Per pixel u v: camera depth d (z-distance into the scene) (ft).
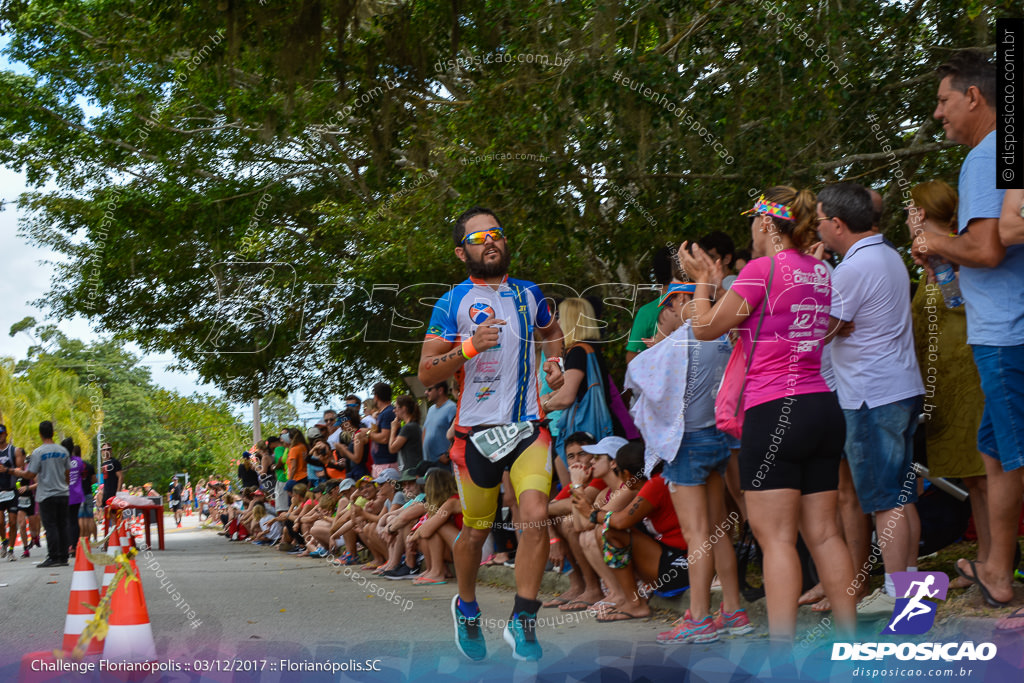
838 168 27.02
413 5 33.96
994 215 13.46
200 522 105.50
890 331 14.79
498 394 15.55
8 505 48.91
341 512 33.35
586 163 27.71
